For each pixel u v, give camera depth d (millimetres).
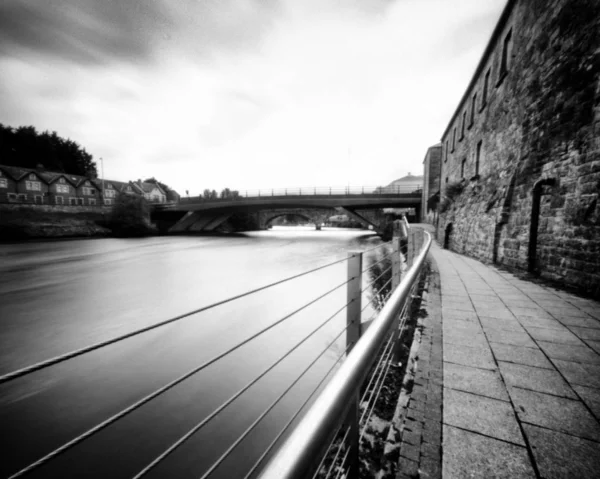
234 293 15422
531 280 5691
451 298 4477
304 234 50594
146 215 46906
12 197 42438
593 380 2256
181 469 4785
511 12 7863
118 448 5207
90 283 17297
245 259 24859
